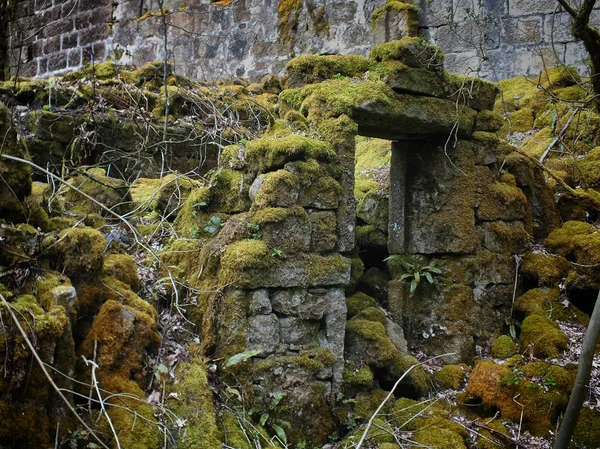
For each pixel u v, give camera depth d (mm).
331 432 3678
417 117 4277
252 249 3516
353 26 8812
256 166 3887
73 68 11938
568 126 6195
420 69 4285
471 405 4027
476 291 4695
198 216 4137
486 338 4664
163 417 2977
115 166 5250
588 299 4695
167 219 4562
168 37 10750
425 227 4715
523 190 5215
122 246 4035
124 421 2781
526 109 6836
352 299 4512
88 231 3180
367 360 4035
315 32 9188
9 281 2801
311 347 3674
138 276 3602
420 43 4277
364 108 4043
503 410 3904
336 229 3881
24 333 2410
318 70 4309
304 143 3748
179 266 3932
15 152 3041
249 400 3424
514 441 3764
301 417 3561
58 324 2641
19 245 2881
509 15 7609
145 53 11031
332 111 4035
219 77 10172
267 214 3586
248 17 9922
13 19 12773
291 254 3637
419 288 4672
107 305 3070
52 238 3043
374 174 6059
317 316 3713
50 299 2783
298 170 3721
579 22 5699
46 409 2604
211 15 10320
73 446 2619
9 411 2457
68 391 2682
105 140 5324
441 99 4449
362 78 4254
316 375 3639
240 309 3496
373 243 4938
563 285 4781
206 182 4363
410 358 4133
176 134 5738
